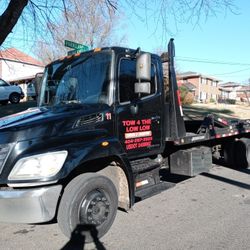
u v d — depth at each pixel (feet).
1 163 14.07
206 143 26.37
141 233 16.52
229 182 26.25
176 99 21.45
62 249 14.92
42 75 20.98
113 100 17.44
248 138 31.99
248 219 18.30
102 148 16.02
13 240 15.97
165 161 24.34
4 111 66.64
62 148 14.64
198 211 19.65
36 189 13.93
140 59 16.74
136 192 18.75
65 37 47.52
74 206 14.75
